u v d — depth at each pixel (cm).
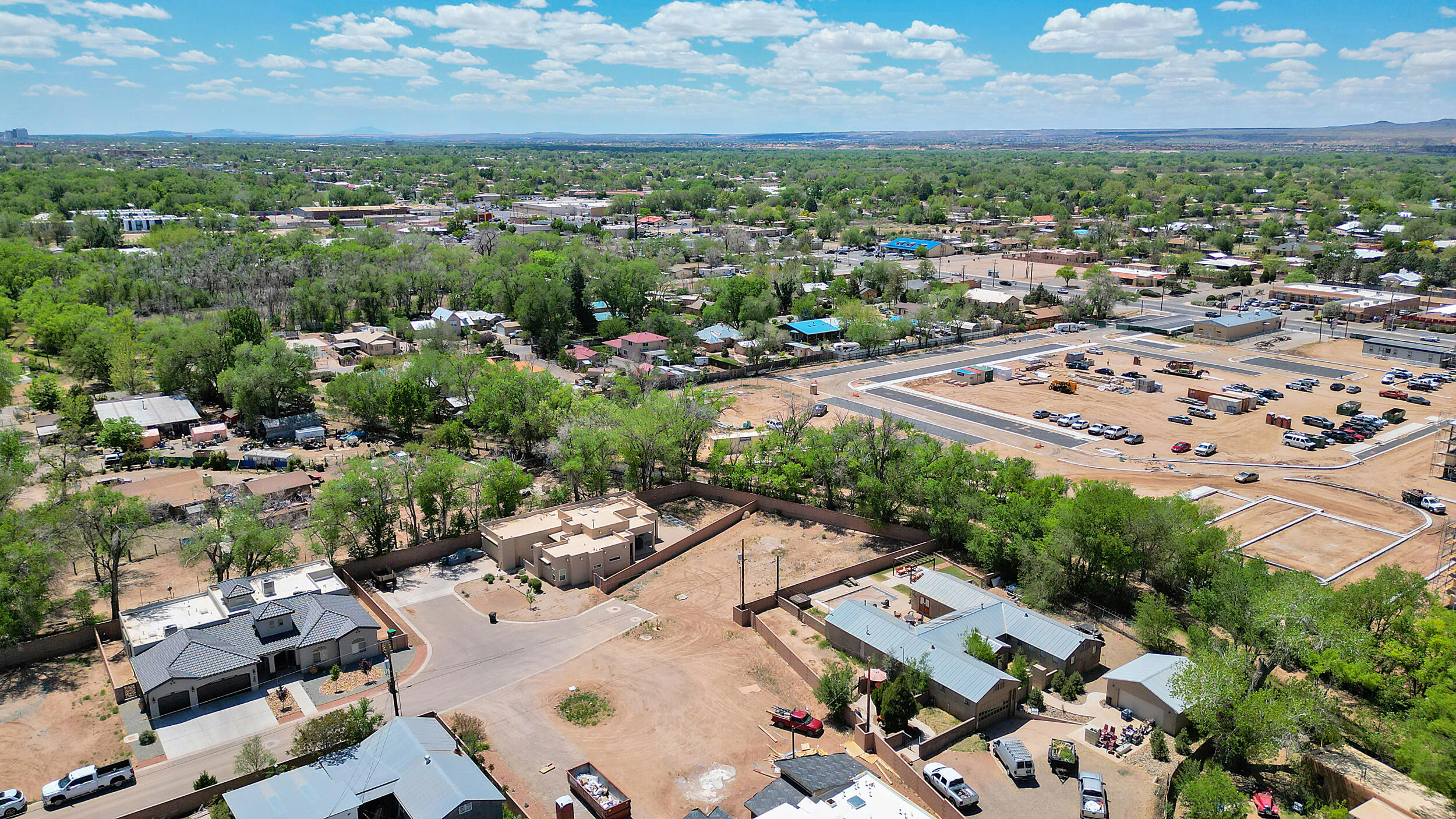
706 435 14150
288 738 6900
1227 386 16862
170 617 8256
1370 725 6938
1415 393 16438
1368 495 11762
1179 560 8781
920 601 8881
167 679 7131
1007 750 6391
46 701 7350
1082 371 18512
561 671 7881
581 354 18850
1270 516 11112
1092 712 7225
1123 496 9094
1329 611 7456
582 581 9706
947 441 13988
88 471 12206
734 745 6819
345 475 9850
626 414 12181
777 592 9144
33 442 13212
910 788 6225
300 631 7988
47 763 6581
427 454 11869
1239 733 6425
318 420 14588
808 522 11425
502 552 9894
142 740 6781
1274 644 7231
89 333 16338
